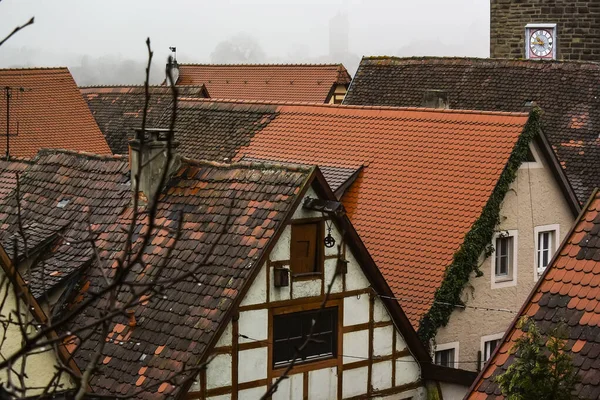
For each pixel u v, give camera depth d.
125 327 20.20
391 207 28.09
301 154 31.77
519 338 13.98
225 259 20.42
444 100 37.38
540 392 13.29
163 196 22.55
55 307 21.11
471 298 26.55
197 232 21.27
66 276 21.39
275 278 20.55
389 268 26.38
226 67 68.62
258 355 20.42
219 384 19.78
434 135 29.47
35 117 45.44
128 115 53.09
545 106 39.00
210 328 19.36
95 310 20.86
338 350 21.83
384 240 27.22
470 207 26.97
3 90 45.44
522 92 39.78
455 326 26.09
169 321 19.88
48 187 25.09
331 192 21.30
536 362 13.44
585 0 49.25
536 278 28.56
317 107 33.28
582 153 37.00
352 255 21.89
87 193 24.19
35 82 46.38
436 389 23.20
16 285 9.43
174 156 22.92
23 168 26.69
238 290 19.75
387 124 30.83
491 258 27.19
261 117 34.59
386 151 29.94
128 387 19.09
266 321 20.52
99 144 46.47
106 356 19.84
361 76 44.06
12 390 7.95
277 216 20.59
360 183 29.33
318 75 66.19
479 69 41.50
